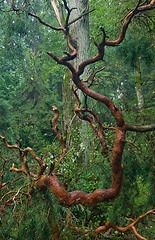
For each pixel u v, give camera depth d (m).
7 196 3.51
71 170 4.43
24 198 3.18
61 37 11.27
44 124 11.63
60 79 17.72
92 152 4.72
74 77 2.64
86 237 3.18
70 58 2.62
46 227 2.63
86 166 4.63
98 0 11.51
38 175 2.87
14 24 4.52
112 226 3.12
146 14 3.12
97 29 10.04
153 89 3.49
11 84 11.62
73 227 3.25
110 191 2.41
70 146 5.22
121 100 3.46
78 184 4.29
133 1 4.10
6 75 10.74
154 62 2.96
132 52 2.92
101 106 3.16
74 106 6.52
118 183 2.40
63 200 2.43
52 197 2.80
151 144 2.80
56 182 2.53
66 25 3.22
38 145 9.35
